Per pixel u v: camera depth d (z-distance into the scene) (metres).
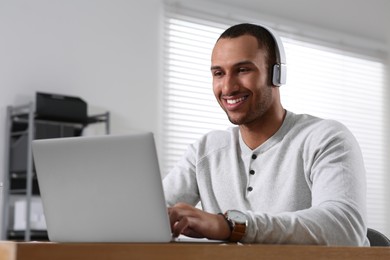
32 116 3.81
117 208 1.14
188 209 1.21
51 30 4.16
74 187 1.18
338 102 5.51
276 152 1.71
